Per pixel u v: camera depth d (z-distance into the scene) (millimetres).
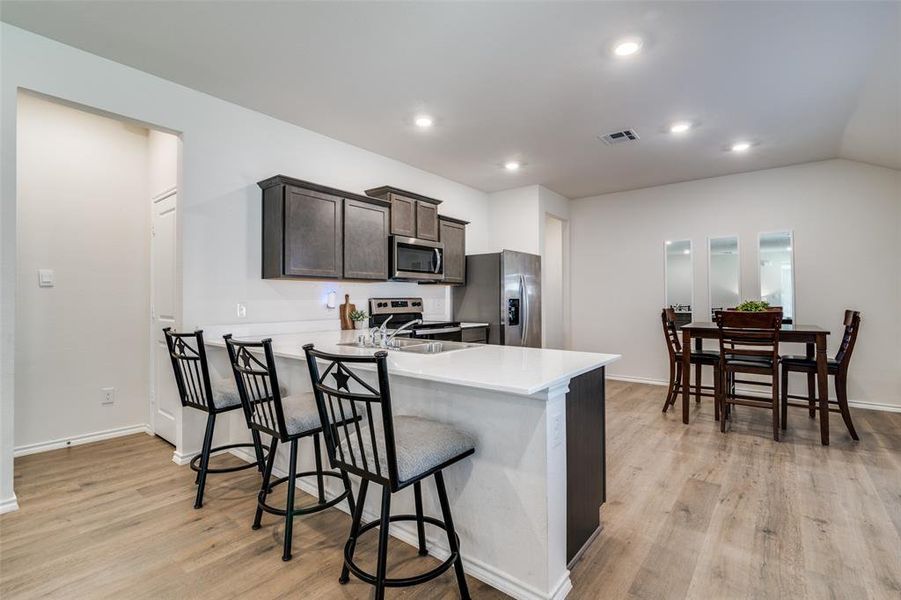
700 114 3322
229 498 2473
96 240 3494
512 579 1668
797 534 2057
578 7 2113
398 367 1810
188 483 2674
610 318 5836
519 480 1645
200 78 2838
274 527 2162
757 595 1653
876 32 2258
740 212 4926
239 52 2537
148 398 3682
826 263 4469
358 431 1500
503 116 3381
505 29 2297
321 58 2598
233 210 3199
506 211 5664
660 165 4609
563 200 6020
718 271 5059
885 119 3215
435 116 3398
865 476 2691
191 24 2275
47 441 3240
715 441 3354
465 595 1616
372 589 1705
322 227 3393
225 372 3117
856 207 4332
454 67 2689
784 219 4676
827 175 4457
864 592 1661
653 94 3006
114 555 1922
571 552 1800
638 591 1683
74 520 2223
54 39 2408
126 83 2688
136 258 3703
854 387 4352
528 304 5156
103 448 3283
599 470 2098
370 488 2213
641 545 1983
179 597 1658
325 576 1784
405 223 4156
